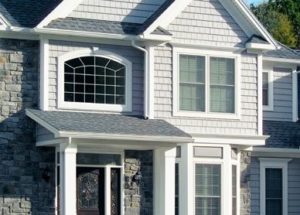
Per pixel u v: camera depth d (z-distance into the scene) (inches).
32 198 1037.8
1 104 1031.6
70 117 1031.6
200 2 1110.4
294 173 1266.0
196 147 1098.7
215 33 1117.1
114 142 1013.8
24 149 1037.2
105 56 1072.8
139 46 1078.4
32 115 1024.2
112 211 1070.4
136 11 1096.2
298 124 1307.8
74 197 983.6
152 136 1015.6
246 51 1136.8
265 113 1291.8
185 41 1100.5
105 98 1072.2
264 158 1238.3
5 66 1035.3
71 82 1056.2
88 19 1066.7
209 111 1111.0
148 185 1083.9
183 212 1083.9
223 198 1108.5
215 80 1117.7
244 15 1124.5
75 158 995.3
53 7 1050.1
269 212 1244.5
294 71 1318.9
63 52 1051.3
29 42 1048.2
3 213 1024.2
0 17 1027.9
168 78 1092.5
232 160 1133.1
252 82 1140.5
